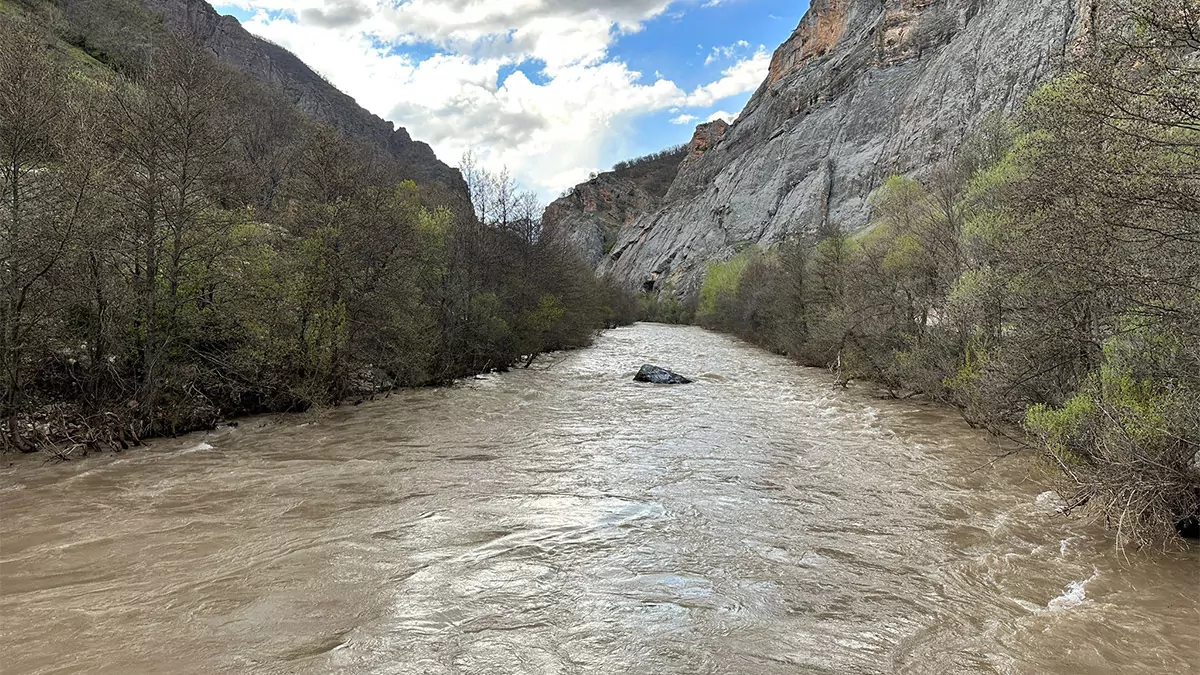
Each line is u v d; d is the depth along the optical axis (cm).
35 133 1013
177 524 710
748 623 490
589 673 414
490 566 596
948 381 1372
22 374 1040
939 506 799
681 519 745
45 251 1005
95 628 467
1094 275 753
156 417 1181
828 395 1856
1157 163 667
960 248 1611
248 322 1308
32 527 697
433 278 2114
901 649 454
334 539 664
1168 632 475
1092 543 662
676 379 2152
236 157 1562
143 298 1159
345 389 1647
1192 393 647
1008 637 470
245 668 414
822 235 3186
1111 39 673
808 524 732
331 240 1530
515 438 1219
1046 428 792
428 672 412
